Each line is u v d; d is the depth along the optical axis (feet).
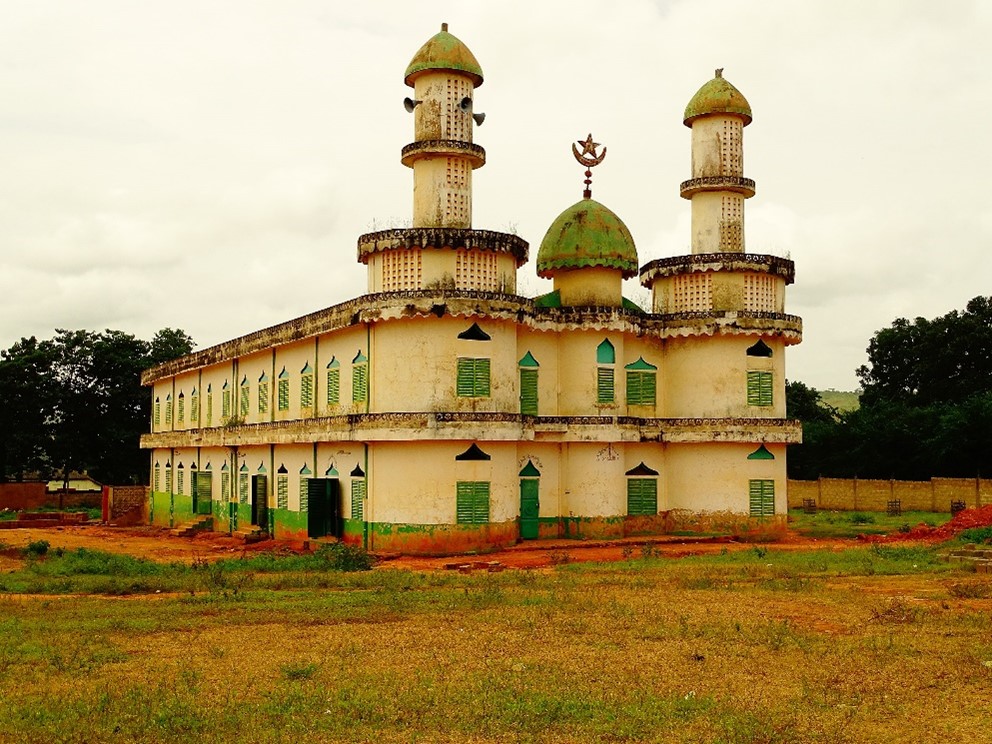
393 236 100.58
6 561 95.81
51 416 223.30
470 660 46.73
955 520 111.86
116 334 229.86
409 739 34.96
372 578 77.25
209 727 36.14
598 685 41.98
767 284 121.08
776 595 66.28
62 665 45.57
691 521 118.52
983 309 225.97
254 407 137.39
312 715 37.45
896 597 65.62
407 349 100.32
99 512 200.44
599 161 121.90
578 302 116.78
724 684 42.11
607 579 75.46
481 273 102.42
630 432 114.73
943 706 38.68
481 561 92.12
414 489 99.40
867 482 180.34
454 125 105.29
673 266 120.26
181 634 53.72
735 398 118.01
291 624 56.65
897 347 237.45
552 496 112.98
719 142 121.70
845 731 35.63
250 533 129.39
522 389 111.55
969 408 181.37
